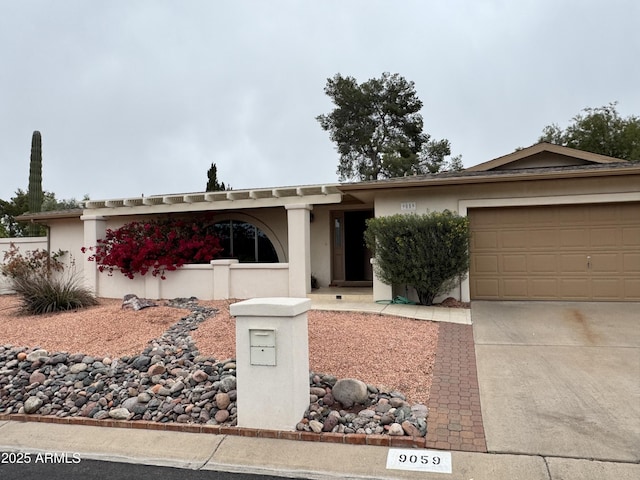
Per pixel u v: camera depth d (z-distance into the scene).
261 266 12.61
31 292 10.85
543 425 4.46
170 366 6.19
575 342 7.29
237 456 4.09
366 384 5.35
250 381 4.59
